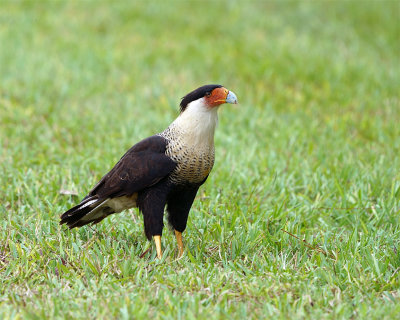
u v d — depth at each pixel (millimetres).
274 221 9367
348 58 20047
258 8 25703
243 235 8562
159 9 24250
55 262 7742
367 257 7863
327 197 10289
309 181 11016
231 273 7547
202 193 10422
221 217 9336
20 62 17984
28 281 7305
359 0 27188
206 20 23531
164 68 18516
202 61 19141
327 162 11852
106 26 22438
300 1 26656
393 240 8617
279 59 19469
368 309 6664
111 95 16141
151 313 6527
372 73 18344
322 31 23344
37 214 9336
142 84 17125
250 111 15031
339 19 24547
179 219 8453
